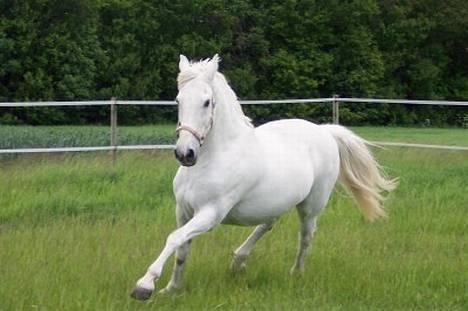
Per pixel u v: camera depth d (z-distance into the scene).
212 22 49.28
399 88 54.78
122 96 46.62
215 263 9.49
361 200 10.16
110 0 47.25
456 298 8.70
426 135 36.56
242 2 50.41
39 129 35.12
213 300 8.09
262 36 50.75
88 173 15.23
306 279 9.05
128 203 13.27
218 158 8.08
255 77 49.94
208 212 8.03
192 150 7.43
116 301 7.84
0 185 14.06
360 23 52.75
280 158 8.79
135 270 9.02
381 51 54.88
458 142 31.22
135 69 47.53
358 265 9.66
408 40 55.06
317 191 9.55
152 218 12.05
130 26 47.72
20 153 19.00
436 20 55.16
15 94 44.06
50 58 44.62
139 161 17.09
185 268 9.14
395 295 8.65
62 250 9.64
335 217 12.52
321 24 51.84
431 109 54.00
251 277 9.06
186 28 48.91
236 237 10.95
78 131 32.34
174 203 13.23
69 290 8.05
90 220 11.99
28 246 9.80
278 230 11.52
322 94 52.16
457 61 58.00
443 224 12.27
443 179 16.22
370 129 43.50
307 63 51.25
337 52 52.12
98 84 47.12
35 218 12.16
